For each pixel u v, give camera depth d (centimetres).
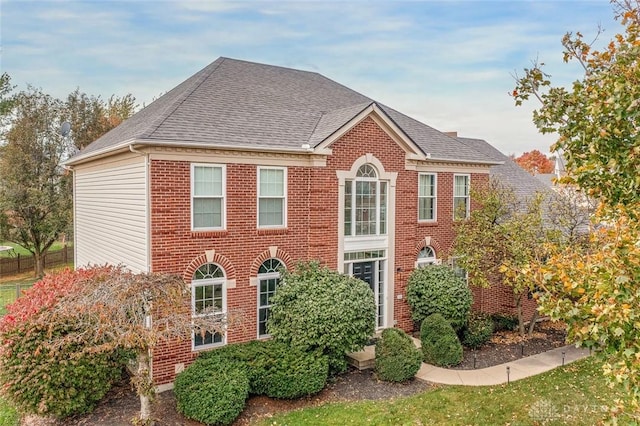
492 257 1650
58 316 1045
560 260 595
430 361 1469
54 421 1100
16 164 3056
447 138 2111
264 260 1486
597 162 615
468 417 1091
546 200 2066
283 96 1830
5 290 2689
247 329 1453
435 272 1703
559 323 1919
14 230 3028
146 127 1355
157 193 1286
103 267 1395
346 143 1603
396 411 1123
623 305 459
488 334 1628
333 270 1495
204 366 1151
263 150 1428
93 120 3525
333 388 1279
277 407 1157
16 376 1027
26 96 3241
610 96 587
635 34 622
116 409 1145
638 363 468
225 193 1402
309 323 1259
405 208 1781
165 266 1305
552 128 728
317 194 1553
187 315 1117
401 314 1781
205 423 1037
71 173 3259
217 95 1628
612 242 526
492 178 2072
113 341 938
